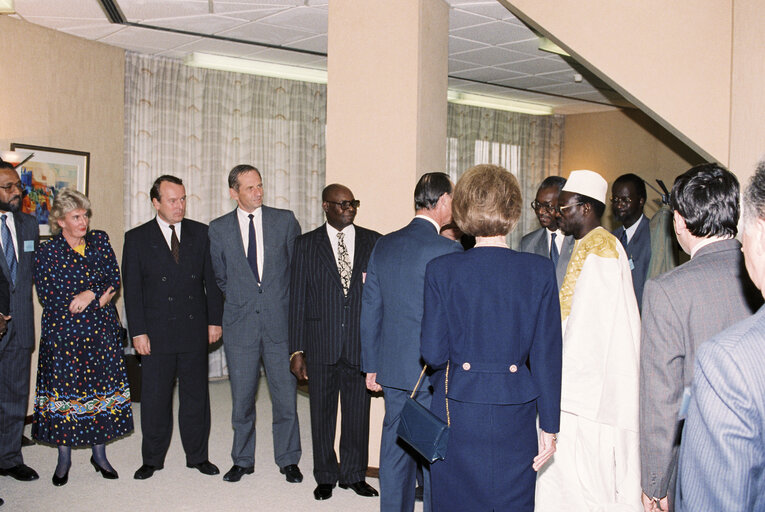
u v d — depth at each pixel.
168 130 6.57
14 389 3.98
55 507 3.51
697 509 1.05
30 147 5.31
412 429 2.12
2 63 5.12
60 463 3.84
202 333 4.02
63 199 3.72
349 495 3.71
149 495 3.69
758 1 3.44
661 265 3.90
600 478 2.45
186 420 4.03
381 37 4.10
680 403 1.88
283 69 7.00
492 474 1.98
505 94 8.33
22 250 4.09
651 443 1.93
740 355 1.00
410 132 4.04
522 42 5.90
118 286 3.99
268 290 3.88
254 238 3.91
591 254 2.46
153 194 3.93
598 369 2.41
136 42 6.02
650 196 8.45
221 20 5.35
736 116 3.53
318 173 7.49
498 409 1.98
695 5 3.79
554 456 2.51
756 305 1.77
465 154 8.72
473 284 2.03
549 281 2.03
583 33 4.08
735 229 1.85
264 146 7.10
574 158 9.40
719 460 1.01
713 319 1.80
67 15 5.15
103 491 3.74
